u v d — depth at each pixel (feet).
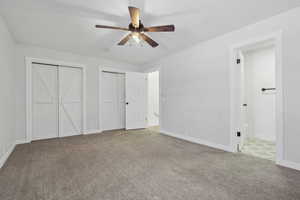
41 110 12.05
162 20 7.74
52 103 12.52
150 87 19.01
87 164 7.20
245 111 11.71
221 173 6.32
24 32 9.04
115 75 16.16
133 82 16.46
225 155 8.39
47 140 11.68
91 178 5.89
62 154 8.55
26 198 4.66
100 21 7.79
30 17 7.38
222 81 9.36
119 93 16.46
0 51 7.25
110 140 11.71
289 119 6.74
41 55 11.65
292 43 6.66
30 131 11.16
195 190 5.11
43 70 12.13
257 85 12.21
